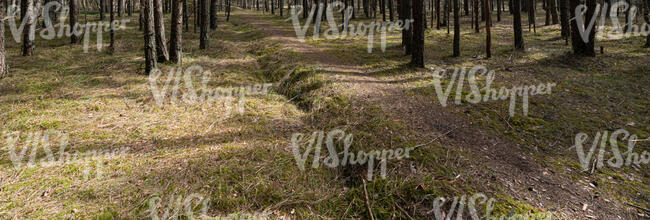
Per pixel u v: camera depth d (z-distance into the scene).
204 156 4.69
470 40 16.30
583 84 8.28
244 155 4.78
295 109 7.08
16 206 3.49
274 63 10.70
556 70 9.73
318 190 4.22
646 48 11.55
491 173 4.43
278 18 31.91
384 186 4.16
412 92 8.01
